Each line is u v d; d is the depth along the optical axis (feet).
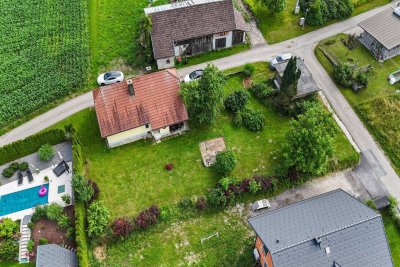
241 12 241.55
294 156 167.73
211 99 176.65
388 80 209.05
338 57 219.82
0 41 227.20
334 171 181.88
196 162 181.98
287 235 137.39
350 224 137.80
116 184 175.83
